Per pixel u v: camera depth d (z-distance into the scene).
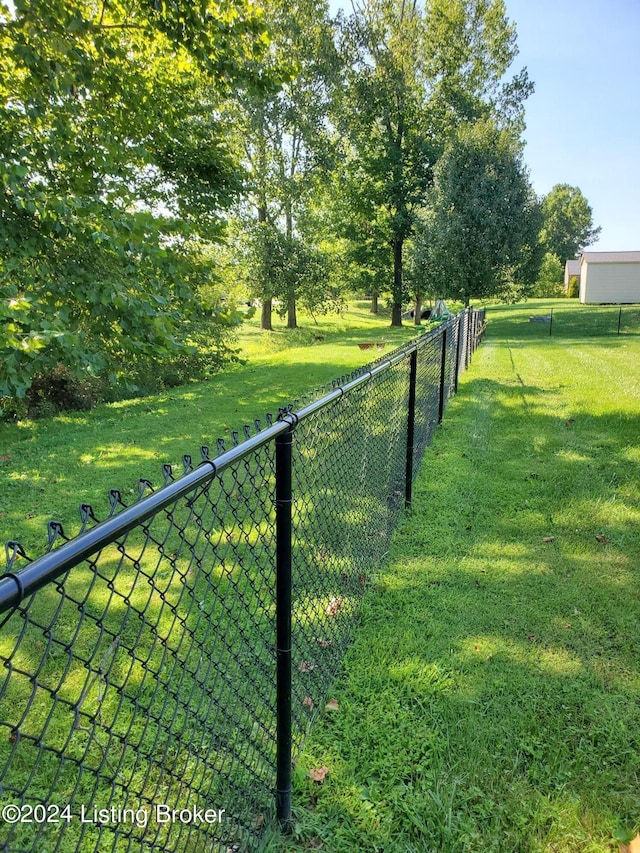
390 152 25.20
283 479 1.69
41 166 5.89
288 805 1.85
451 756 2.07
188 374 12.45
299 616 2.53
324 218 27.41
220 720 2.14
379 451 3.56
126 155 7.23
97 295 5.22
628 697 2.34
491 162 21.20
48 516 4.67
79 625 0.94
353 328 28.28
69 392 10.30
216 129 9.98
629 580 3.29
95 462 6.29
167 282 6.08
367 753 2.11
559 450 5.83
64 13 5.26
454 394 8.98
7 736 2.18
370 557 3.38
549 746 2.10
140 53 7.59
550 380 10.15
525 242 22.36
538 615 2.96
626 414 7.07
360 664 2.61
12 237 5.13
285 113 21.52
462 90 24.73
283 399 9.80
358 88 23.42
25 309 4.50
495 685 2.43
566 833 1.76
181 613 3.03
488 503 4.53
